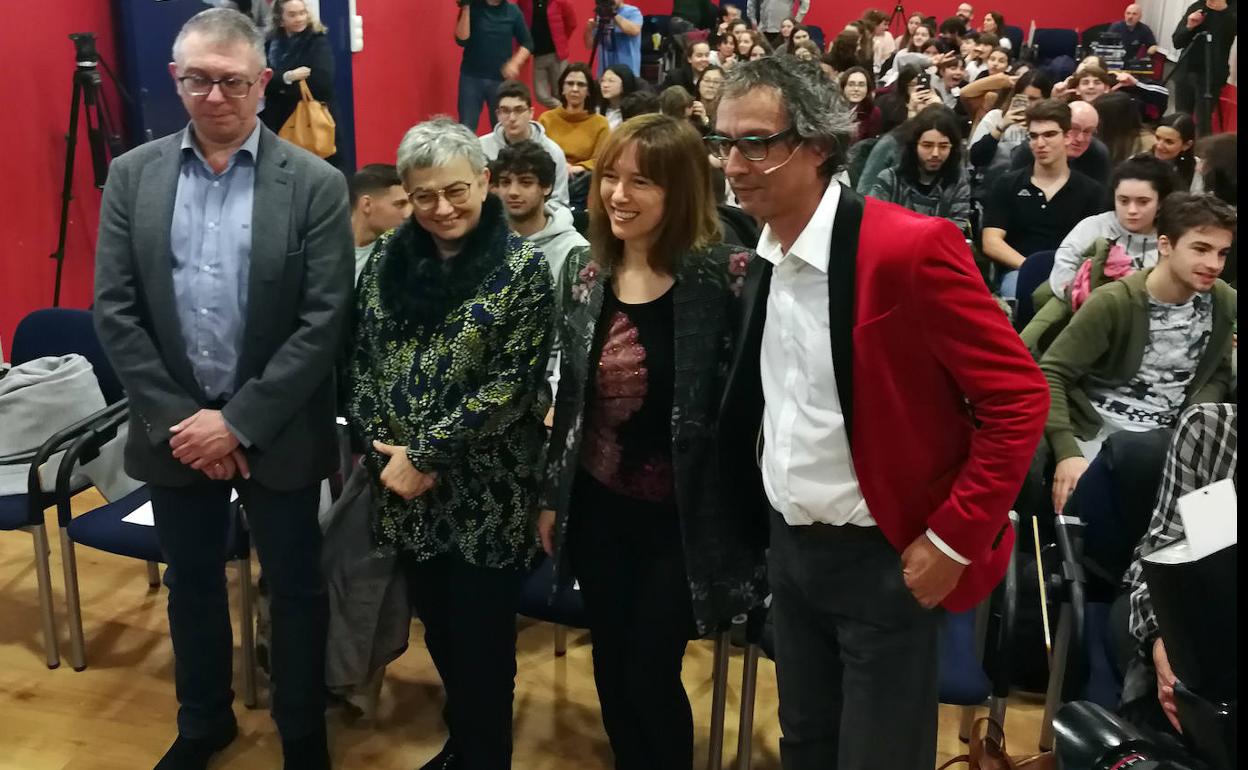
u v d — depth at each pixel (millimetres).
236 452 1956
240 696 2514
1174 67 7504
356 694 2389
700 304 1706
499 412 1832
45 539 2525
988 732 1838
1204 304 2432
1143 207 2984
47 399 2617
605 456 1796
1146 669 1685
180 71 1827
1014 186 4156
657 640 1814
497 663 1979
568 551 1879
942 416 1419
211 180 1947
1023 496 2395
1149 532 1788
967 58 8461
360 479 2180
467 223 1837
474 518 1907
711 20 10680
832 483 1486
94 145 4020
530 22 7223
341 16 5742
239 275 1945
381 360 1931
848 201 1426
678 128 1662
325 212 1957
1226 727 1221
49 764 2262
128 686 2547
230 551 2363
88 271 4242
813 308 1455
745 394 1665
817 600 1562
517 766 2287
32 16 3855
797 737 1707
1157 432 2150
